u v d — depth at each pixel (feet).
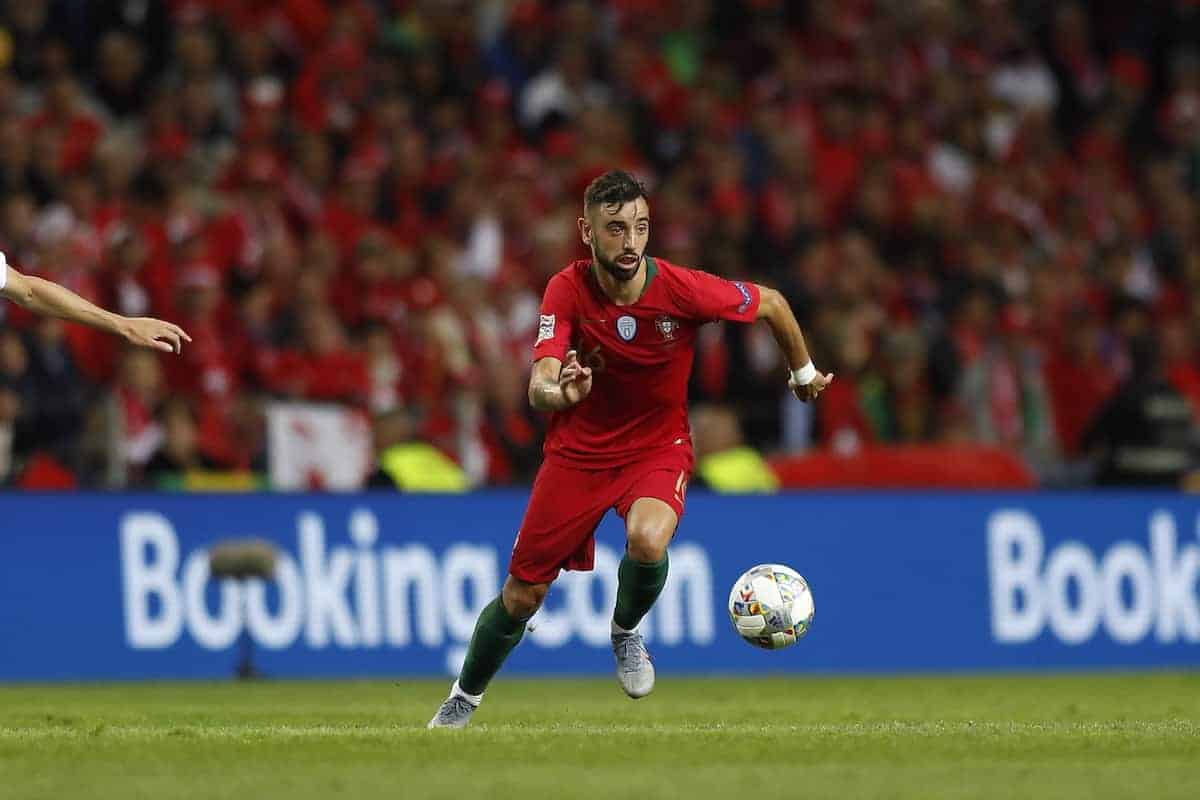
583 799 57.31
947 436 185.06
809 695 130.31
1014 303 208.95
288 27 211.82
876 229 216.33
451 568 155.02
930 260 214.28
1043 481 183.21
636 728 87.35
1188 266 229.04
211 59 197.67
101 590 146.00
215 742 75.15
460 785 60.44
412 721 97.66
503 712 108.06
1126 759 70.90
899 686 143.02
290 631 149.89
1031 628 170.19
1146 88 259.19
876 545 166.40
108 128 197.47
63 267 170.40
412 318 176.96
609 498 84.33
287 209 191.31
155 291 175.32
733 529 161.89
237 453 160.97
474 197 198.59
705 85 227.40
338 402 169.07
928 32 247.09
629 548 82.84
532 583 84.38
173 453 156.56
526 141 216.54
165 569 147.54
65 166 187.32
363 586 151.94
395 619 152.76
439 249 187.42
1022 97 250.78
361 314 181.27
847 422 183.11
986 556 169.68
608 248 81.56
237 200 187.01
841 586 164.86
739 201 209.67
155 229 179.22
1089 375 201.57
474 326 181.47
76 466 152.87
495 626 84.84
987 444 186.19
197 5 205.05
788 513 164.04
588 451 84.33
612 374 83.97
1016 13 257.34
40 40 199.00
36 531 144.87
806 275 202.08
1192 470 184.24
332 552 151.33
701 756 70.28
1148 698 126.82
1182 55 260.21
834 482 171.01
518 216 200.44
